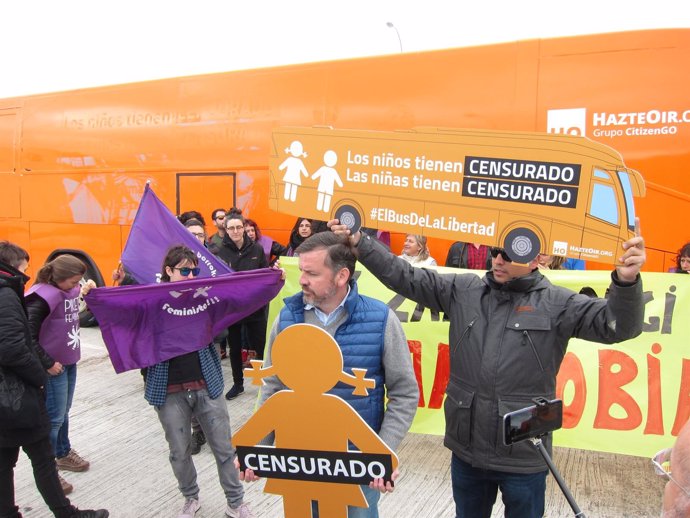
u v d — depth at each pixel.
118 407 5.70
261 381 2.06
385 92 6.21
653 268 5.07
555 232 2.24
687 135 4.97
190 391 3.46
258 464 2.10
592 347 4.35
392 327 2.43
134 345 3.40
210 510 3.78
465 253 5.87
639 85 5.11
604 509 3.74
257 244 6.42
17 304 3.12
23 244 9.01
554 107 5.41
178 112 7.61
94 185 8.32
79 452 4.70
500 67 5.67
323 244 2.36
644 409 4.19
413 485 4.09
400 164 2.39
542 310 2.42
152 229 4.47
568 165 2.21
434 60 5.98
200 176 7.46
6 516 3.24
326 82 6.55
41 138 8.73
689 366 4.17
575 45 5.37
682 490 1.76
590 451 4.64
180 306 3.43
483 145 2.30
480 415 2.44
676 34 5.03
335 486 2.04
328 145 2.46
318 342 1.98
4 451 3.18
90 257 8.41
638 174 2.16
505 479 2.45
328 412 2.00
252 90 7.07
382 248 2.64
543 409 2.03
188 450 3.55
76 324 4.14
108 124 8.16
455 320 2.59
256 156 7.07
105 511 3.58
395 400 2.41
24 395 3.12
